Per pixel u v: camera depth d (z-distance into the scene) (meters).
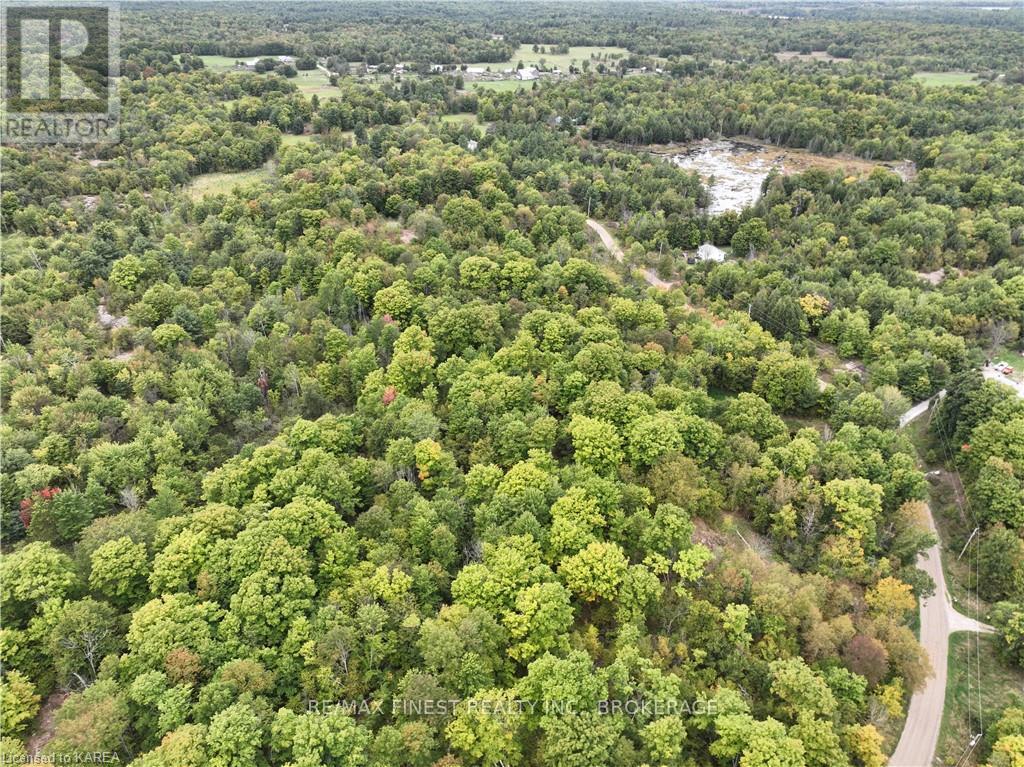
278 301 160.88
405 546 98.88
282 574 88.31
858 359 163.25
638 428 115.00
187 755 68.06
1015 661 96.50
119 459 111.75
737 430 126.56
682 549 97.62
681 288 183.25
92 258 170.88
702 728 77.88
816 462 115.75
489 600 88.00
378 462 111.62
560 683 77.44
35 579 86.31
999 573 104.31
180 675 76.75
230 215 198.62
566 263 177.88
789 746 72.19
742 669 84.88
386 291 158.25
